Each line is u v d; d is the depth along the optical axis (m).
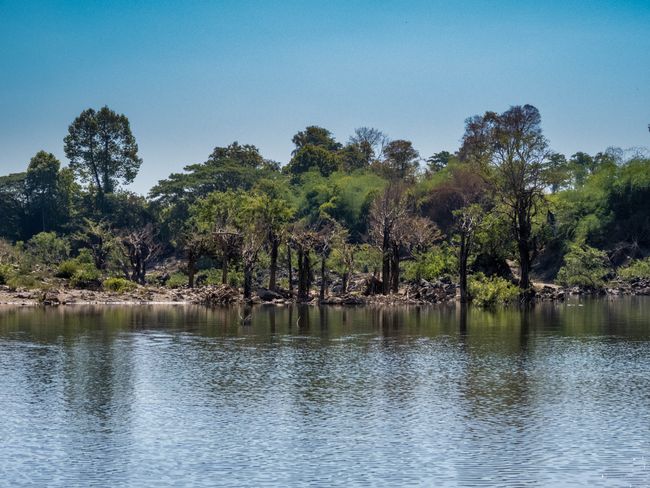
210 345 55.16
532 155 110.50
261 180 173.75
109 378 42.53
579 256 128.62
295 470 27.38
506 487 25.77
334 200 163.38
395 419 33.84
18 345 54.75
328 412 35.09
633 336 60.78
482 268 118.94
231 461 28.34
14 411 35.28
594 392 39.06
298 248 104.44
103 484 26.12
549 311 87.44
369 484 26.05
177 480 26.45
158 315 79.56
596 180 150.00
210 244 113.75
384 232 107.06
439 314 82.94
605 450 29.44
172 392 39.12
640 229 142.25
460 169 153.25
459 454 29.03
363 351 52.34
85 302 97.56
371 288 107.75
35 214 197.38
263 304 98.25
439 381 41.81
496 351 52.44
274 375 43.50
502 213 118.94
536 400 37.31
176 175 190.00
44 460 28.53
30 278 108.81
